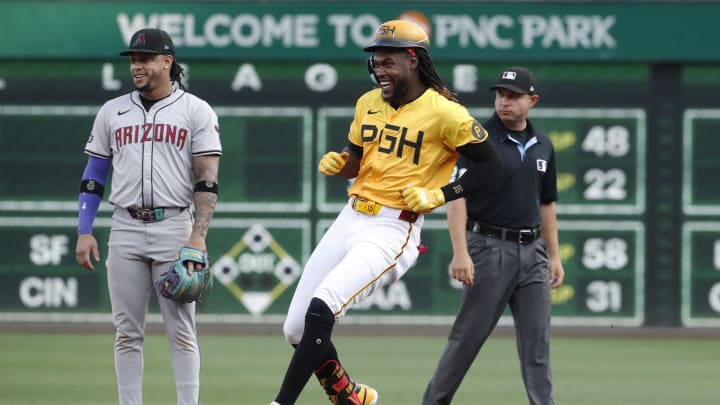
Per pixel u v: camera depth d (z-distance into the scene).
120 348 22.62
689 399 31.25
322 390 31.66
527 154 23.97
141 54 22.30
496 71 46.09
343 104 46.41
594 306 46.66
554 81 46.38
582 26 45.59
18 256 46.44
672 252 46.72
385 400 30.34
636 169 46.47
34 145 46.34
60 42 45.72
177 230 22.47
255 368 36.47
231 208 46.50
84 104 46.31
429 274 46.34
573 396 31.58
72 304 46.44
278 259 46.59
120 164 22.45
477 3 45.44
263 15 45.59
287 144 46.47
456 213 23.09
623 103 46.41
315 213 46.50
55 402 29.12
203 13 45.59
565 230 46.66
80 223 23.00
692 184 46.56
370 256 20.86
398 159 21.22
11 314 46.44
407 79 21.19
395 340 44.75
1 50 45.66
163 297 22.16
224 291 46.59
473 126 21.12
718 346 43.84
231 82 46.31
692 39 45.69
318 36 45.66
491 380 34.41
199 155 22.59
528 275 23.95
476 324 23.88
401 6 45.53
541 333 23.91
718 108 46.41
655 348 43.16
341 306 20.56
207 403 29.62
